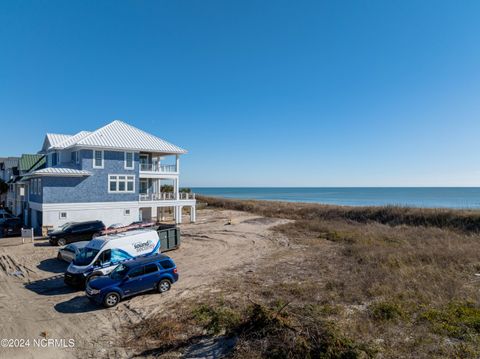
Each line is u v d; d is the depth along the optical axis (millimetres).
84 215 28344
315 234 28266
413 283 12844
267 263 18016
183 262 18656
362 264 16656
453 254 17359
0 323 10547
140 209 32594
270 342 7785
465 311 9625
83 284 13914
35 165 34625
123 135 32188
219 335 8938
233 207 54375
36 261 18594
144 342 9062
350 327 8820
